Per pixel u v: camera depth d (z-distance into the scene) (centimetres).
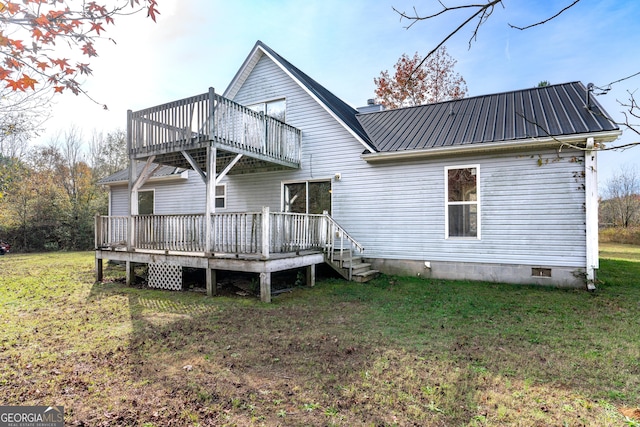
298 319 556
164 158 918
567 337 455
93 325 534
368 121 1155
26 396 315
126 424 269
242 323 538
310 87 1044
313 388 324
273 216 727
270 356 404
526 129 782
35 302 691
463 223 852
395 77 2059
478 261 831
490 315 563
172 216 812
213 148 744
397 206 926
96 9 279
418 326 511
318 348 427
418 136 928
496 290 736
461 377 341
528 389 316
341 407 290
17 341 462
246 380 343
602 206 2717
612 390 314
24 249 1898
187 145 771
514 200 794
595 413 276
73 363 390
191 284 859
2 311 621
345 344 439
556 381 332
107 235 944
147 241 851
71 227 2042
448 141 848
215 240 743
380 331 490
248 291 778
